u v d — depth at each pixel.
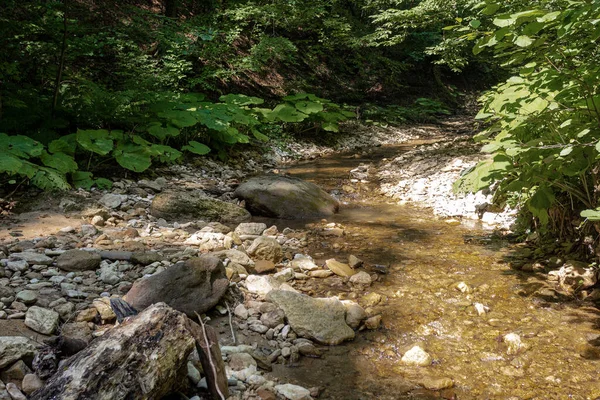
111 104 8.04
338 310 3.64
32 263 4.07
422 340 3.44
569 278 4.16
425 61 23.25
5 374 2.48
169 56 11.52
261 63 14.88
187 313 3.45
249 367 2.96
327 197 7.04
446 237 5.73
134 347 2.25
